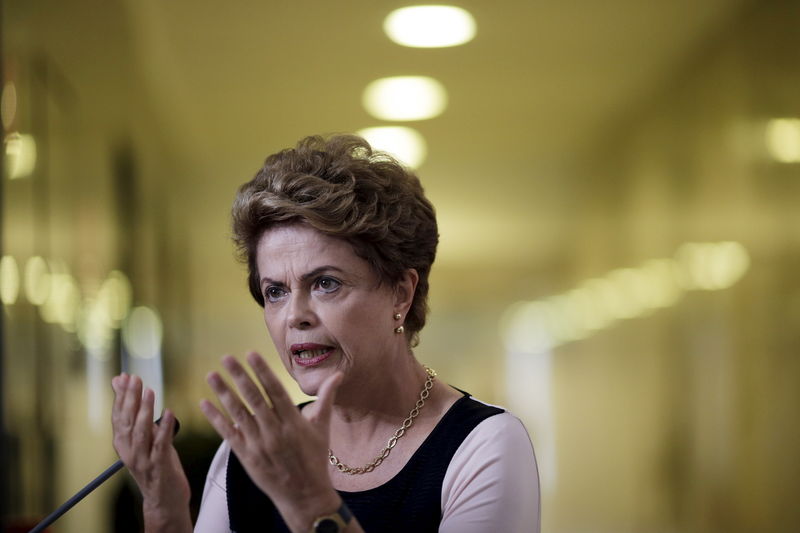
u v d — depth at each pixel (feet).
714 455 58.08
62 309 32.37
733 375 54.39
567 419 88.22
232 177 70.49
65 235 33.55
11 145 27.76
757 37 48.08
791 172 44.96
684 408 63.16
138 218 50.08
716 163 55.83
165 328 58.65
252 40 51.65
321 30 50.60
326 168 11.87
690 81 57.11
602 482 81.46
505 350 92.63
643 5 48.75
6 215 26.99
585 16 50.06
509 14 49.57
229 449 13.26
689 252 61.11
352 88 59.16
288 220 11.84
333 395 10.34
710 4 49.14
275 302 12.18
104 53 41.39
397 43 52.70
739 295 53.31
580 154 71.41
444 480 11.93
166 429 11.69
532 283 88.99
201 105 61.21
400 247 12.08
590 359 85.10
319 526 10.00
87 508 33.53
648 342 71.05
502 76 58.13
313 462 10.05
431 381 12.89
